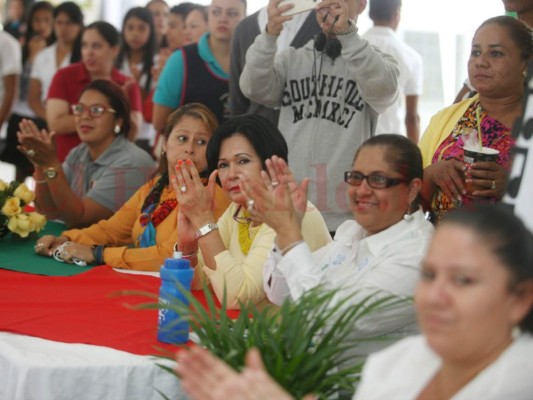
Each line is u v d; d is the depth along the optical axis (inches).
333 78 197.2
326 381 97.7
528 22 174.7
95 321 133.5
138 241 183.9
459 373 80.3
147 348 120.6
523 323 79.1
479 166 142.9
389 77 193.5
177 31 323.6
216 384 71.2
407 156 123.5
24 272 168.9
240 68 227.6
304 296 104.6
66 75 280.4
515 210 103.2
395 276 116.2
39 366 111.0
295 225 120.9
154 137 323.0
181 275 122.3
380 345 116.6
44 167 211.2
